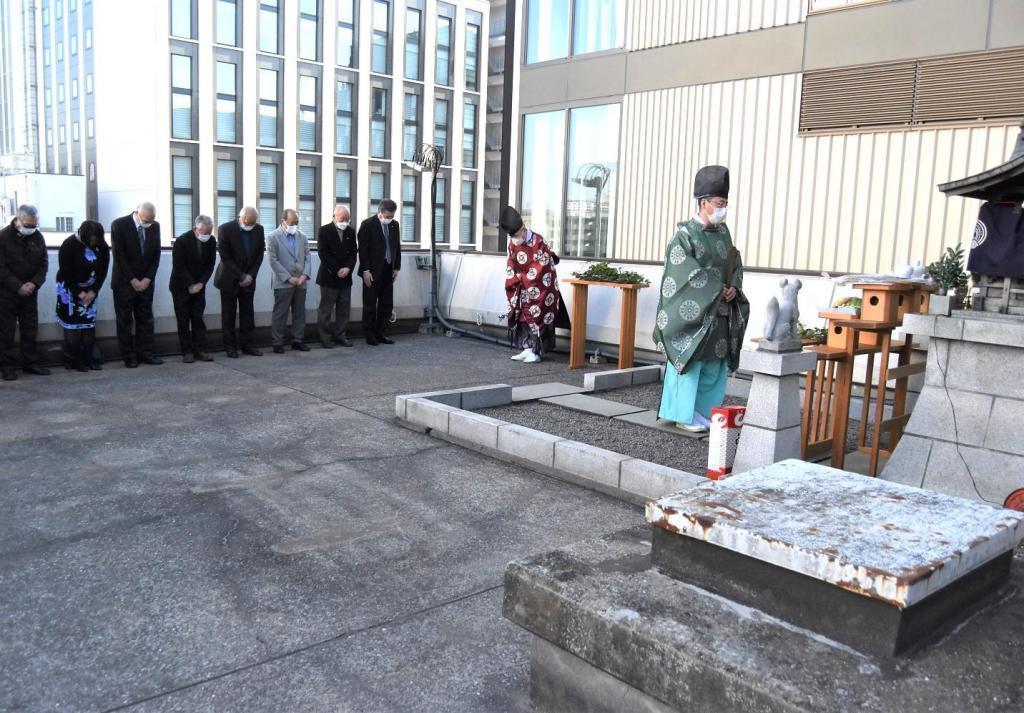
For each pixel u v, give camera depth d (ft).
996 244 14.69
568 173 37.78
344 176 108.78
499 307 37.60
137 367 29.68
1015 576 7.25
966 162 25.88
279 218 103.50
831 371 17.08
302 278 33.45
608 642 6.44
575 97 36.94
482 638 10.62
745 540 6.40
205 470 17.60
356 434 20.86
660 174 33.91
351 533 14.17
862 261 28.35
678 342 19.88
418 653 10.21
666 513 6.97
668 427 21.40
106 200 105.81
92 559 12.86
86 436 20.18
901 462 15.48
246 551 13.30
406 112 113.60
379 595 11.80
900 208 27.35
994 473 14.42
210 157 96.99
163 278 32.42
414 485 16.88
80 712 8.80
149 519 14.64
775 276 26.91
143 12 92.43
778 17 29.86
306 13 101.91
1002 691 5.39
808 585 6.13
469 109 121.19
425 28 113.09
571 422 22.08
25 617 10.93
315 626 10.85
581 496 16.47
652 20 33.76
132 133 97.50
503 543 13.88
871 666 5.64
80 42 110.42
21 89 133.28
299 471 17.66
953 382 14.96
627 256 35.45
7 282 26.53
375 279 35.47
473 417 19.92
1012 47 24.70
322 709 8.97
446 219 120.78
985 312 14.97
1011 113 24.91
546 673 7.20
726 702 5.64
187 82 94.32
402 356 33.42
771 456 15.35
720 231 19.94
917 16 26.48
